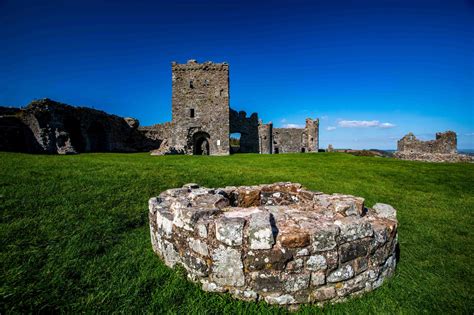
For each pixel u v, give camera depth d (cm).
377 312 327
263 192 648
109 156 2083
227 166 1584
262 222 328
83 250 441
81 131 2936
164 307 318
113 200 694
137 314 306
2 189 671
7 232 459
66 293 329
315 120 5100
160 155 2503
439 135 3338
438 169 1731
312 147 5106
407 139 3503
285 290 324
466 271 457
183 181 994
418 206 921
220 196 479
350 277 349
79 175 911
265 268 324
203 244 352
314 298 330
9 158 1281
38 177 830
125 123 3959
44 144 2319
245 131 4578
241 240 329
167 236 410
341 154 2628
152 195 783
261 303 322
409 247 558
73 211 596
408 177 1473
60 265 389
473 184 1316
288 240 323
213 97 3481
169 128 4362
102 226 544
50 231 489
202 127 3481
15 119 2319
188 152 3472
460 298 373
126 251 460
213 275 344
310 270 330
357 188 1169
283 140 5141
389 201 980
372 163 1997
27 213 557
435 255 520
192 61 3566
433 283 409
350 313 324
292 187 647
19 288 321
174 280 367
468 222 749
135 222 598
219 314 312
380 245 380
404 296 367
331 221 372
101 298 326
